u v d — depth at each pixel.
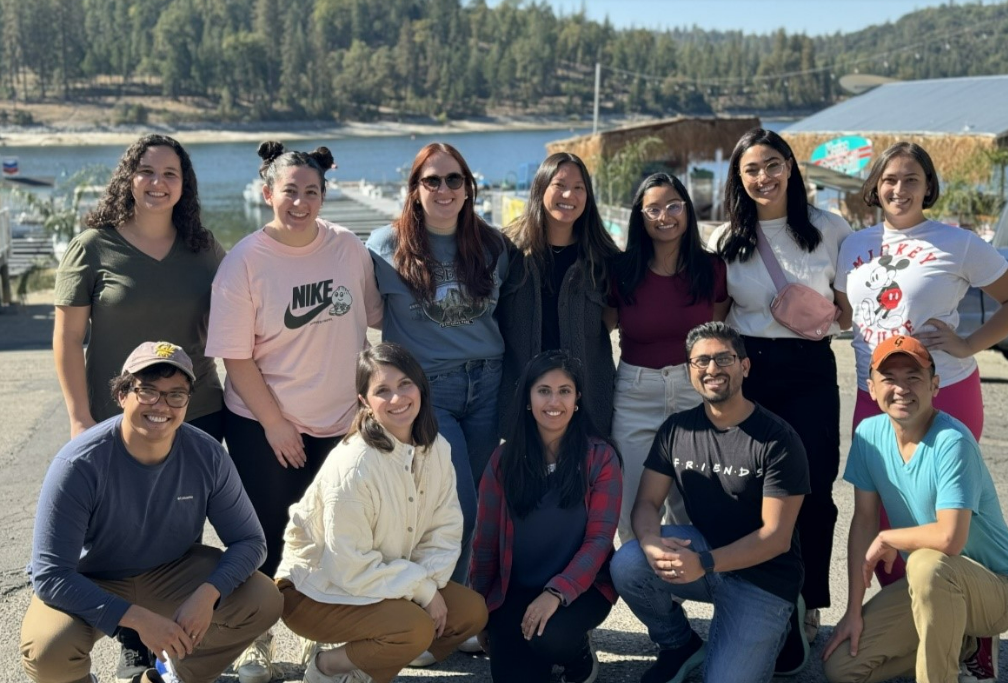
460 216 4.00
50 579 3.15
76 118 137.25
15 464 6.64
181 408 3.25
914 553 3.43
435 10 198.38
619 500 3.74
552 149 27.61
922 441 3.53
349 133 144.12
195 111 145.12
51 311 15.32
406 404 3.36
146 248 3.79
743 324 4.13
